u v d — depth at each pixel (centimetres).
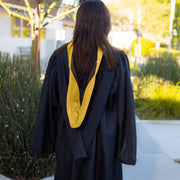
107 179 144
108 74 141
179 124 448
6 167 246
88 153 144
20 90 238
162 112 486
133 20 1262
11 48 1122
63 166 157
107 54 140
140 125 439
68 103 143
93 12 141
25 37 1249
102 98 141
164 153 332
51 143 165
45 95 156
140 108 514
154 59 660
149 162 304
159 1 1314
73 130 144
